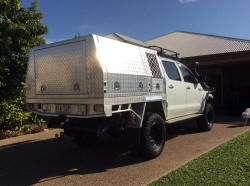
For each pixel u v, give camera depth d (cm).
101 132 388
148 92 463
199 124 723
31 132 816
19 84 878
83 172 412
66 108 422
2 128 786
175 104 580
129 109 415
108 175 393
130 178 374
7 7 878
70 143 641
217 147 507
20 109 823
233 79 1797
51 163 471
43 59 455
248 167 380
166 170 400
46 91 450
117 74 385
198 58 1239
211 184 325
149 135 448
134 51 450
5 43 812
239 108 1522
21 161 491
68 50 412
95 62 371
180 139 631
